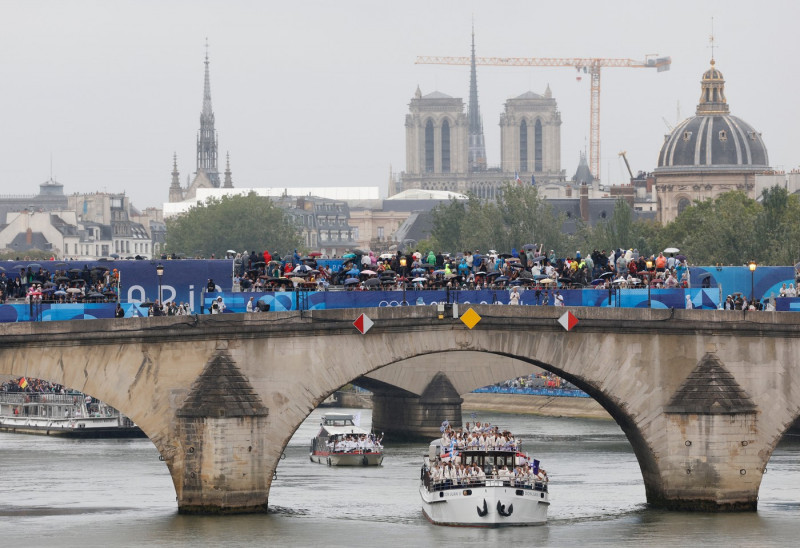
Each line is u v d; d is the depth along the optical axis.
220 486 161.00
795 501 179.00
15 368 156.25
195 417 159.50
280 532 158.75
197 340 160.12
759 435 168.50
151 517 168.75
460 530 164.75
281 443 162.38
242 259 196.25
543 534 161.38
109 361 158.38
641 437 168.88
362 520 171.12
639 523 164.88
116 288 177.25
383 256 196.75
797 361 169.00
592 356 167.62
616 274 186.62
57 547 152.62
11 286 177.12
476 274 184.50
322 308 167.12
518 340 166.50
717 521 164.62
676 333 168.00
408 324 164.38
